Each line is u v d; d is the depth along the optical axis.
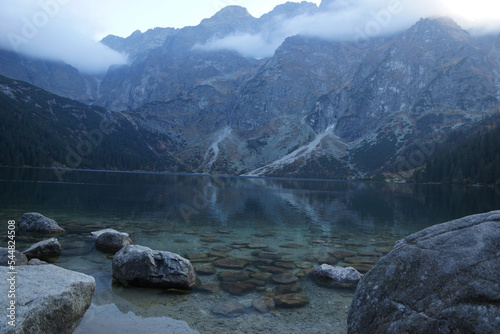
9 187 43.38
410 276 5.17
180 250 14.37
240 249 15.05
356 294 5.87
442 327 4.45
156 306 8.12
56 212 24.38
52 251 12.52
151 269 9.58
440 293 4.70
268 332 6.96
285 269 11.90
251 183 119.44
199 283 10.01
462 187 108.81
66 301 5.97
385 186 117.12
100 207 28.75
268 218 26.75
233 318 7.60
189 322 7.27
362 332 5.30
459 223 5.50
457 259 4.86
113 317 7.31
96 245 14.34
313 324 7.44
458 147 150.50
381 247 16.33
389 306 5.13
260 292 9.43
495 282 4.38
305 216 28.91
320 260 13.38
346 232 21.02
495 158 118.44
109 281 9.82
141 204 33.00
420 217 30.02
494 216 5.23
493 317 4.16
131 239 15.95
